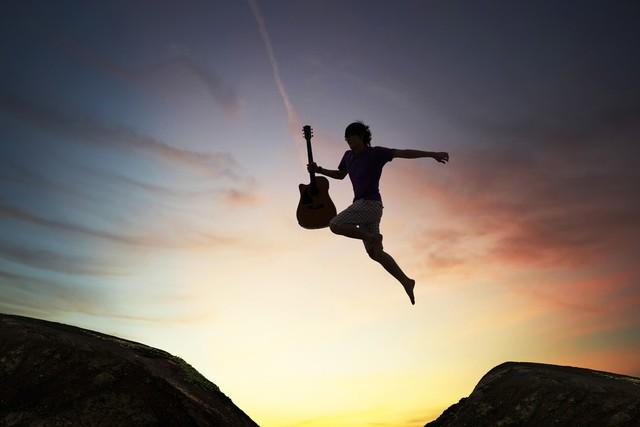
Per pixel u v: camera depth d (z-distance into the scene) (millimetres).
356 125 5090
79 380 3318
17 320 3764
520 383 3934
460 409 4062
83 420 3113
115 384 3354
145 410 3268
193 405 3514
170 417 3320
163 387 3484
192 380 3896
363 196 4973
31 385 3250
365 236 4953
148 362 3719
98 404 3213
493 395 3951
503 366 4305
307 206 5516
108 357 3527
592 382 3793
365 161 5027
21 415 3100
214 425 3498
